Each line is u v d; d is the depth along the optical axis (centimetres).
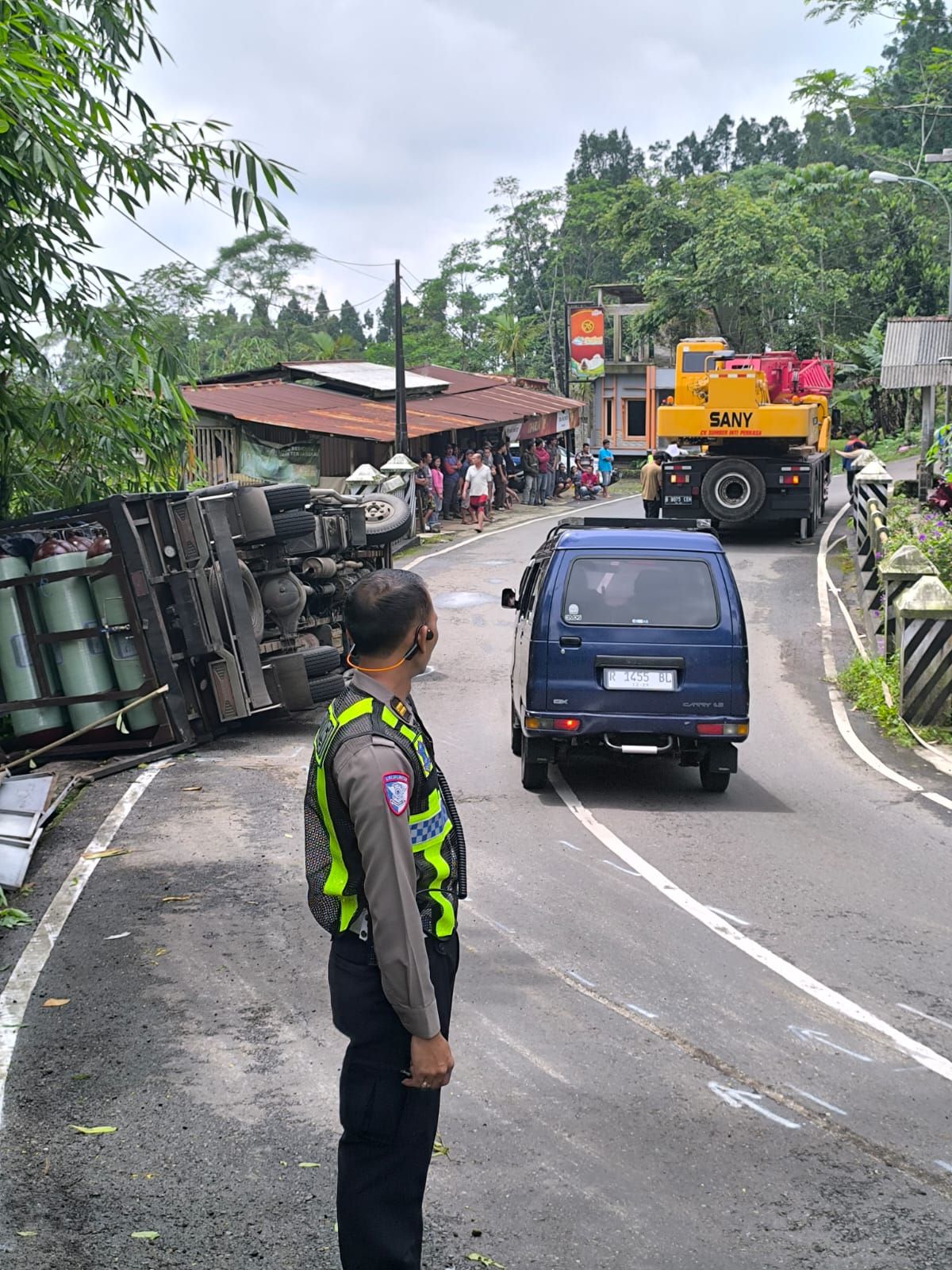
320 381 3419
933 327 2955
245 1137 445
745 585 2022
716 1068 504
